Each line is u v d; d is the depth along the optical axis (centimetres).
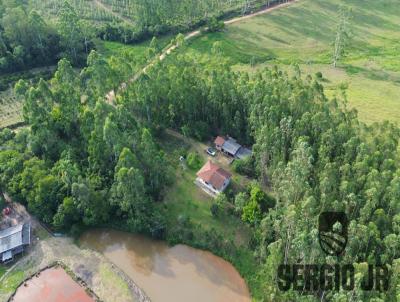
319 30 19812
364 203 8838
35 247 9731
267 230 9156
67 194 10100
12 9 15988
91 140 10569
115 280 9169
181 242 9969
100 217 10094
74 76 12519
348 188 8988
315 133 10575
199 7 19988
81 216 10075
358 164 9319
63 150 11125
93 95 12019
